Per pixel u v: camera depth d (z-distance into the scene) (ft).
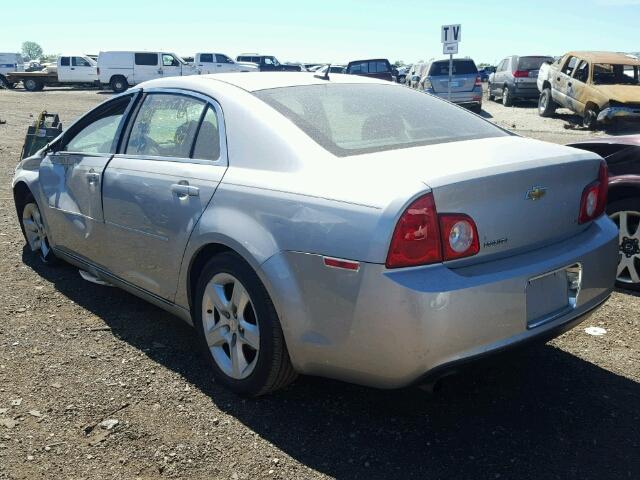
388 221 8.51
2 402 10.58
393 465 9.12
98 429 9.89
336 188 9.23
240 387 10.74
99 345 12.81
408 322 8.48
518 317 9.19
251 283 10.08
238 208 10.33
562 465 9.12
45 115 27.40
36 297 15.28
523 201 9.49
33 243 18.19
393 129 11.07
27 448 9.39
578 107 56.13
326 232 9.05
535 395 11.03
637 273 15.80
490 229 9.14
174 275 11.86
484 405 10.71
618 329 13.71
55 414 10.27
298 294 9.44
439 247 8.68
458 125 11.88
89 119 15.26
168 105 12.86
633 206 15.61
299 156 10.06
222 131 11.32
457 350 8.73
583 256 10.12
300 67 129.59
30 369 11.73
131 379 11.45
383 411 10.52
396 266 8.52
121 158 13.42
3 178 29.96
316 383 11.41
